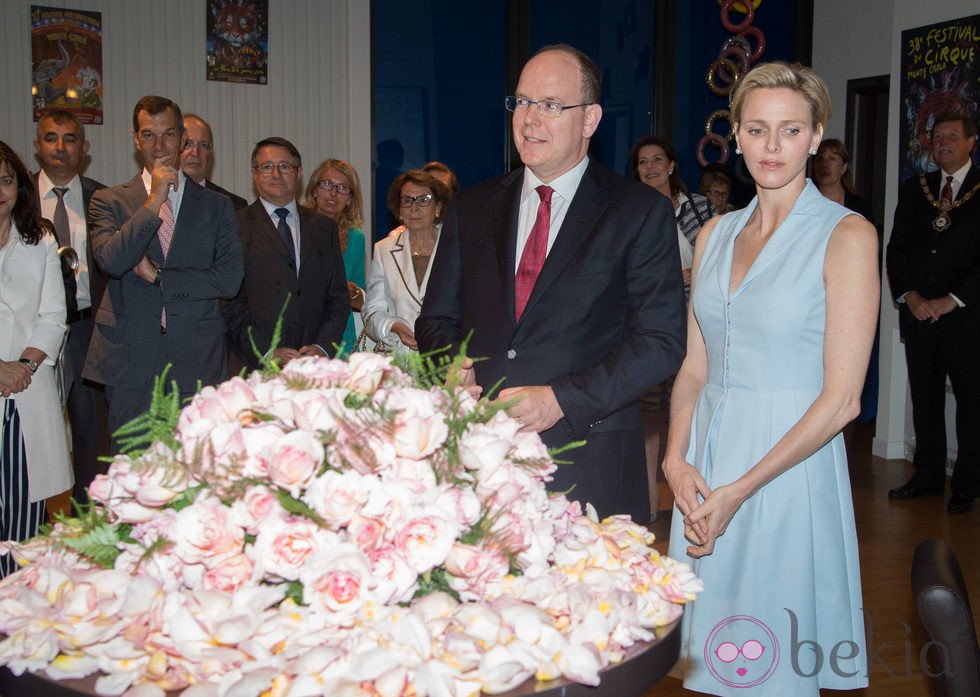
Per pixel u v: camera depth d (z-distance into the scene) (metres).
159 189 3.35
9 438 3.30
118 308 3.46
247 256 3.99
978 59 5.35
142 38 6.47
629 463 2.36
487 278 2.40
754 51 7.71
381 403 1.25
